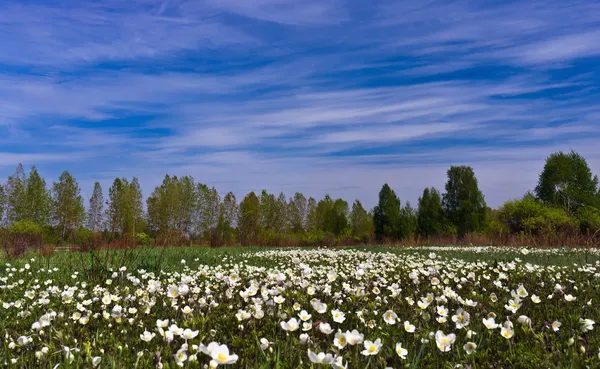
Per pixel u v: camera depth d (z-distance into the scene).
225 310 4.22
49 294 6.11
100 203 47.91
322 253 15.04
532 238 22.77
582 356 2.87
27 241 15.80
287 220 60.25
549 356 2.87
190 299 4.35
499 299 5.08
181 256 13.09
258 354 2.98
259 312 3.52
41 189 52.41
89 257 10.66
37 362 3.01
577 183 36.25
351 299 4.58
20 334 3.86
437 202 39.19
